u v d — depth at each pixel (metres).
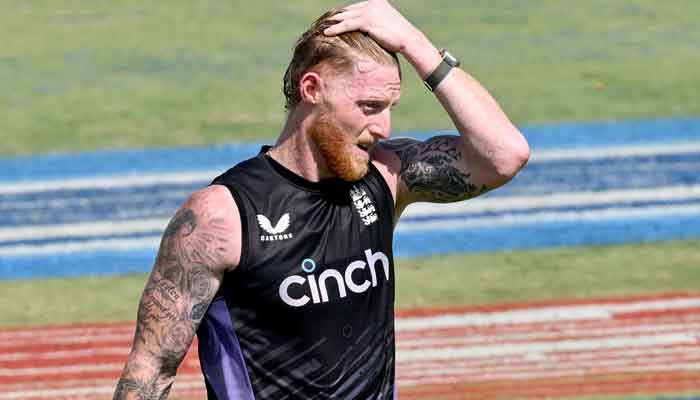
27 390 24.31
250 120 43.72
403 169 12.27
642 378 24.59
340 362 11.46
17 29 56.38
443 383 24.48
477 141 11.87
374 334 11.71
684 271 31.00
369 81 10.80
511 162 11.91
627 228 33.94
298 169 11.26
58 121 43.75
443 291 29.78
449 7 59.88
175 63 50.94
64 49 53.19
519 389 24.11
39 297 29.66
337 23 11.05
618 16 58.72
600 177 37.81
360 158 11.10
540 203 35.88
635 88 47.38
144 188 36.97
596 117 43.88
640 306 28.64
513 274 30.92
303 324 11.23
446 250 32.66
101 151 40.50
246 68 50.09
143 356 10.98
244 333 11.21
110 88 47.56
